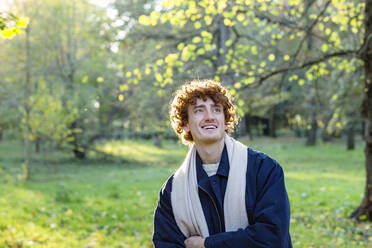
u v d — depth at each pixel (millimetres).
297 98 18312
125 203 8492
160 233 1879
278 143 31266
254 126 38094
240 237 1658
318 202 8117
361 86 7828
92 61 17109
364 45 5625
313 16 5613
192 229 1802
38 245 5090
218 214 1751
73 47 18859
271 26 6309
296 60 6258
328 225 6164
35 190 10531
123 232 6094
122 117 19984
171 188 1891
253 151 1846
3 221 6238
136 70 5383
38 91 14445
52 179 13758
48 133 14648
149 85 10406
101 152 21312
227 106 1866
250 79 5785
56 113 14609
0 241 5035
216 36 9805
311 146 27719
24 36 16953
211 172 1810
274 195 1716
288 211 1733
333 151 23828
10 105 17219
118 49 12172
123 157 22266
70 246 5207
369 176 6223
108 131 20891
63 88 16531
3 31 3289
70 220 6762
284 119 35719
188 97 1842
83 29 17984
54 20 17766
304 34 6020
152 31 10945
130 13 11828
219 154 1821
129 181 12695
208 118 1802
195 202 1784
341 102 9164
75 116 15680
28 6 14102
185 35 10078
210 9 4641
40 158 22344
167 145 31781
